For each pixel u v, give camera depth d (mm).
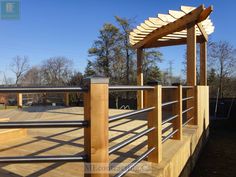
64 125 1713
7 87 1608
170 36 8891
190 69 6457
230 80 22250
